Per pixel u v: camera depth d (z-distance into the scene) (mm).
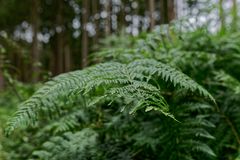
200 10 3119
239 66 2676
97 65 1702
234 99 2289
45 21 19719
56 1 19031
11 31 20344
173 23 2562
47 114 2389
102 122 2217
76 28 19391
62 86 1561
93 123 2250
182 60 2289
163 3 11734
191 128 1877
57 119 2350
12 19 19172
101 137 2094
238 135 2107
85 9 16203
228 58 2723
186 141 1851
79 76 1598
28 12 18781
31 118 1467
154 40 2443
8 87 3152
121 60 2285
